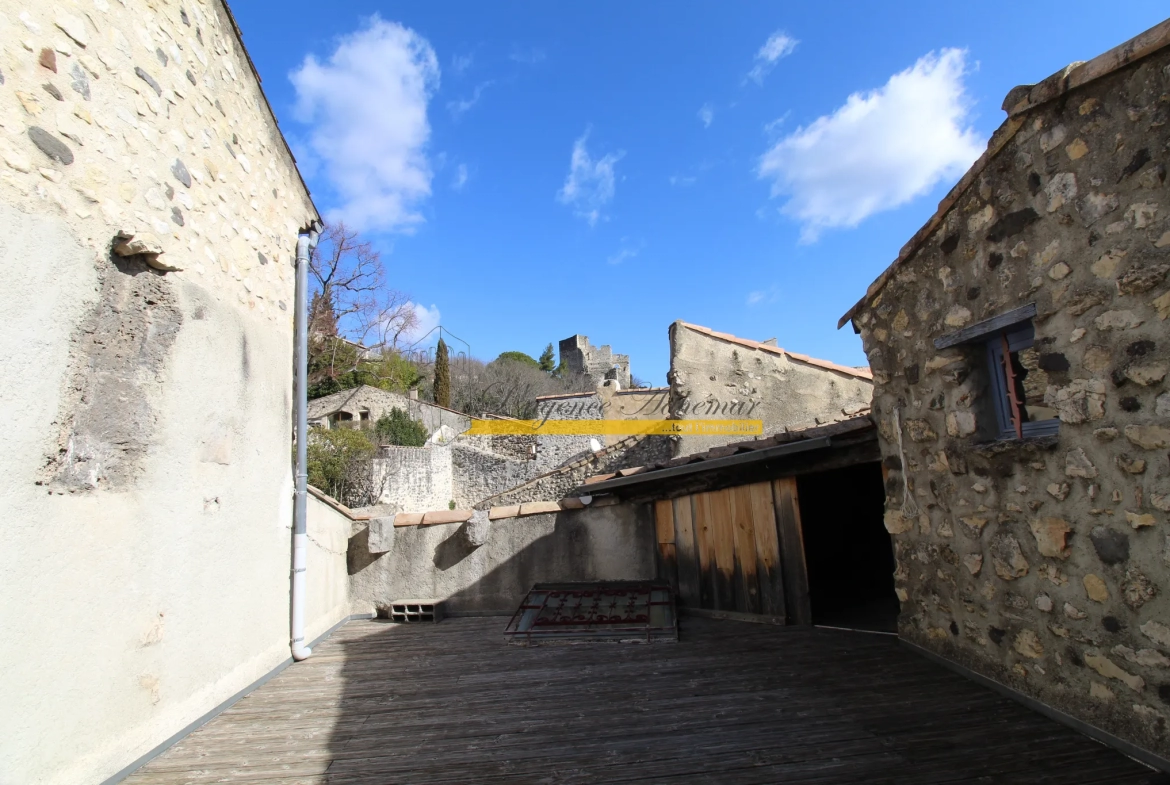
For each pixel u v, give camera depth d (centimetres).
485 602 604
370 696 381
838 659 405
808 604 488
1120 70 244
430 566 613
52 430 258
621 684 381
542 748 296
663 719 324
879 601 574
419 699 372
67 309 267
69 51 272
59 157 264
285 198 498
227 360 394
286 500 471
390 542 601
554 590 579
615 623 497
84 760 262
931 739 282
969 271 334
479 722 332
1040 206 285
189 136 361
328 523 560
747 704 338
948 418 356
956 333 342
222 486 382
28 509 244
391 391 2245
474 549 614
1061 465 280
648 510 620
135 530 303
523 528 618
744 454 468
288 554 469
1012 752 264
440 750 300
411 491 1662
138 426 309
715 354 932
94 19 288
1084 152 262
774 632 481
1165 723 237
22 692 236
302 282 509
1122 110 245
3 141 238
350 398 2103
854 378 909
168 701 318
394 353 2548
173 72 348
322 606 536
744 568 530
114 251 301
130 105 309
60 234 264
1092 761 251
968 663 354
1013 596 315
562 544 615
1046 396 286
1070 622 279
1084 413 266
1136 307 241
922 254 374
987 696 326
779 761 271
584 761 281
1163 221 231
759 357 926
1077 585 275
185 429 346
